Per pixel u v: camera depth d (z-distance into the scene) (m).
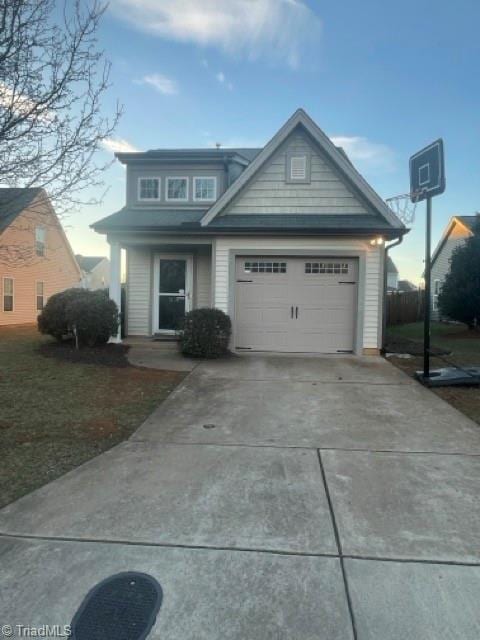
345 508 3.26
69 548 2.74
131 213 12.59
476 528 3.01
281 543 2.80
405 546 2.78
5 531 2.92
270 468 3.99
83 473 3.85
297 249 10.31
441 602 2.29
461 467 4.05
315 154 10.91
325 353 10.43
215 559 2.63
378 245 10.16
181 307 12.70
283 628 2.10
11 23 3.95
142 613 2.20
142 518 3.10
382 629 2.10
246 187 11.01
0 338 12.70
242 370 8.44
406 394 6.78
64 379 7.27
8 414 5.46
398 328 19.55
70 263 26.03
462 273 17.03
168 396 6.54
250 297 10.53
